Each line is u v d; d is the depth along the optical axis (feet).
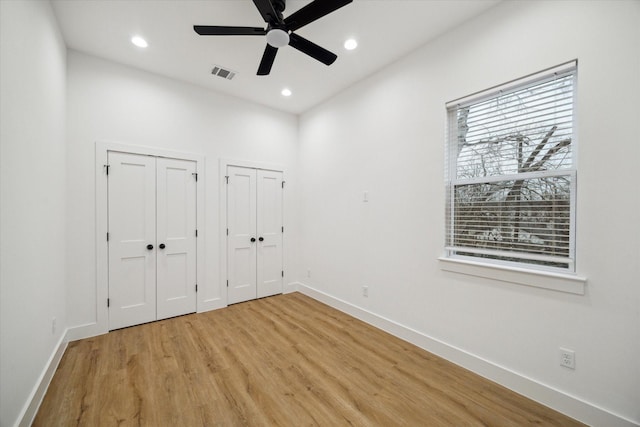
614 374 4.97
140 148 9.74
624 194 4.89
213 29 6.17
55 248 7.09
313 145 13.10
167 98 10.36
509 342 6.32
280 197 13.58
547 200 5.94
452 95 7.51
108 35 7.89
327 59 7.32
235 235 12.12
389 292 9.30
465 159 7.43
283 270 13.71
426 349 8.04
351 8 6.76
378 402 5.82
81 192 8.70
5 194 4.30
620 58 4.92
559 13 5.62
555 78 5.81
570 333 5.46
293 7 6.83
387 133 9.43
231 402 5.78
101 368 6.98
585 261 5.30
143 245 9.83
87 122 8.81
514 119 6.49
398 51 8.59
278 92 11.62
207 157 11.31
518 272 6.15
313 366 7.17
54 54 6.94
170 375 6.72
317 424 5.21
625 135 4.88
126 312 9.50
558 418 5.36
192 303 10.91
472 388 6.29
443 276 7.70
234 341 8.55
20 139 4.85
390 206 9.30
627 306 4.85
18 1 4.80
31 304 5.32
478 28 6.95
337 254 11.64
